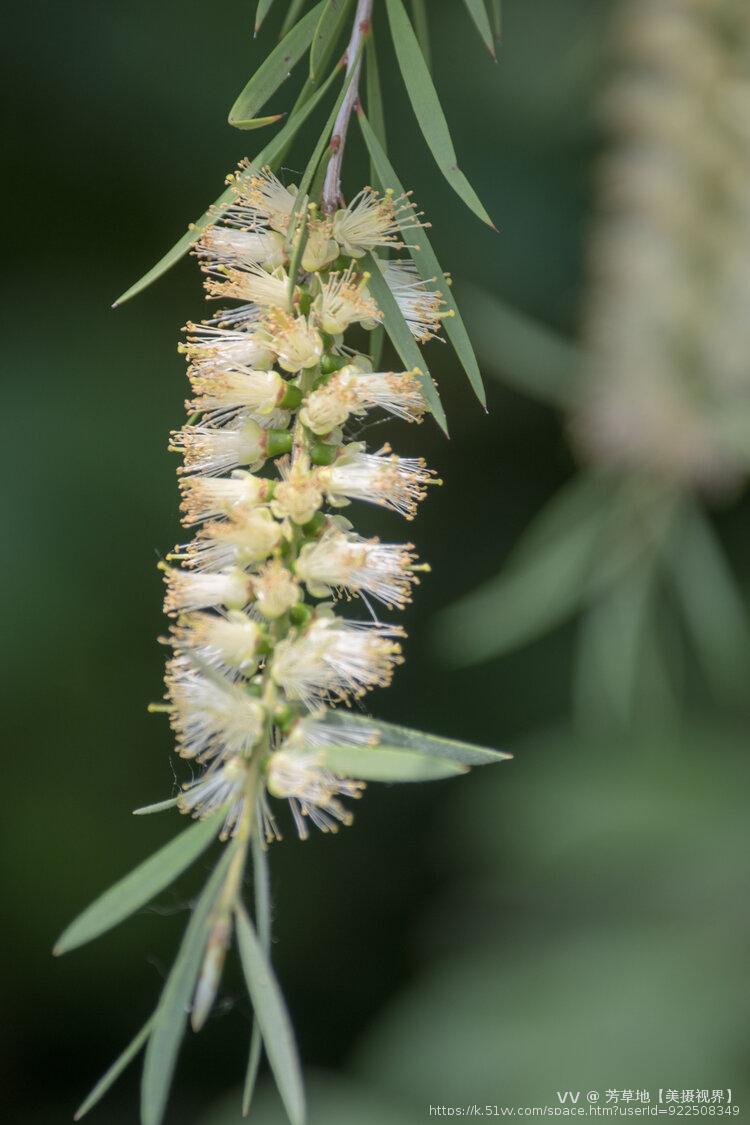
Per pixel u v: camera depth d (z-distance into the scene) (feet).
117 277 3.52
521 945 2.95
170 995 1.64
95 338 3.46
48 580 3.27
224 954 1.63
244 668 1.70
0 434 3.30
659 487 2.40
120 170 3.47
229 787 1.69
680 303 2.30
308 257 1.73
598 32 2.47
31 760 3.52
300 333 1.72
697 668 3.40
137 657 3.44
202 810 1.69
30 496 3.28
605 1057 2.60
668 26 2.25
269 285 1.73
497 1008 2.78
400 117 3.47
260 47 3.42
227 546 1.73
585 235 3.39
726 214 2.28
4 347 3.40
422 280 1.75
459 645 3.89
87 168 3.46
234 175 1.73
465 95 3.54
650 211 2.30
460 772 1.63
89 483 3.33
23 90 3.38
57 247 3.51
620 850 2.99
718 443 2.34
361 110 1.73
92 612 3.33
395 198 1.73
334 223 1.72
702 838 2.95
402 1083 2.72
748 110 2.24
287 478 1.74
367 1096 2.71
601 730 3.19
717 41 2.25
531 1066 2.63
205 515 1.73
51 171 3.46
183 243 1.71
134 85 3.40
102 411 3.39
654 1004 2.68
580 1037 2.65
